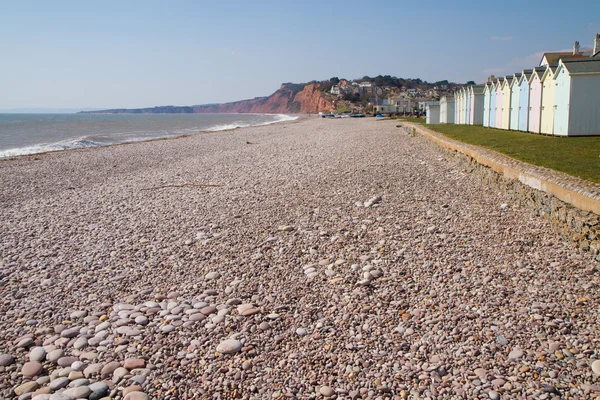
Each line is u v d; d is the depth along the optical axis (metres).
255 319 5.00
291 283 5.99
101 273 6.59
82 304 5.57
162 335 4.71
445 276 5.96
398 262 6.55
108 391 3.80
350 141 29.75
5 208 11.48
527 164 10.17
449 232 7.85
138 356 4.32
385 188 11.89
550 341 4.29
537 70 20.86
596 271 5.82
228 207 10.51
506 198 10.05
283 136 39.94
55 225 9.44
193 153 25.05
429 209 9.51
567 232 7.03
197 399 3.69
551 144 14.74
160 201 11.59
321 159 19.30
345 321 4.89
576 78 17.19
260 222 9.03
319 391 3.74
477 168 12.91
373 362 4.12
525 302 5.12
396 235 7.80
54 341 4.67
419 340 4.45
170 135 51.28
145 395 3.70
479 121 34.88
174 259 7.06
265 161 19.81
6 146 36.75
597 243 6.18
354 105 182.88
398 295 5.46
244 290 5.81
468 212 9.11
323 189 12.20
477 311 4.97
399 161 17.17
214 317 5.07
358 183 12.77
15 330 4.92
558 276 5.77
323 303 5.37
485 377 3.81
